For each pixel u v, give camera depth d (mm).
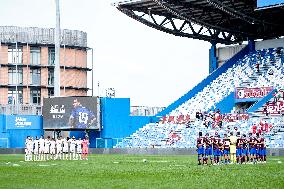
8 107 100750
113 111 81375
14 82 115875
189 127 77375
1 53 114938
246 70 88250
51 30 118562
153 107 89875
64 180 25250
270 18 83562
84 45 121062
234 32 89312
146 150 70812
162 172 30844
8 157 61625
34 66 117125
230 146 41656
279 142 62875
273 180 24172
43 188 21062
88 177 27188
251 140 42562
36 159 52938
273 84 79562
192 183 22969
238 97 80188
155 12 81875
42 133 85562
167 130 78938
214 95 86062
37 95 117750
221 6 70938
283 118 68625
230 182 23281
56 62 80750
